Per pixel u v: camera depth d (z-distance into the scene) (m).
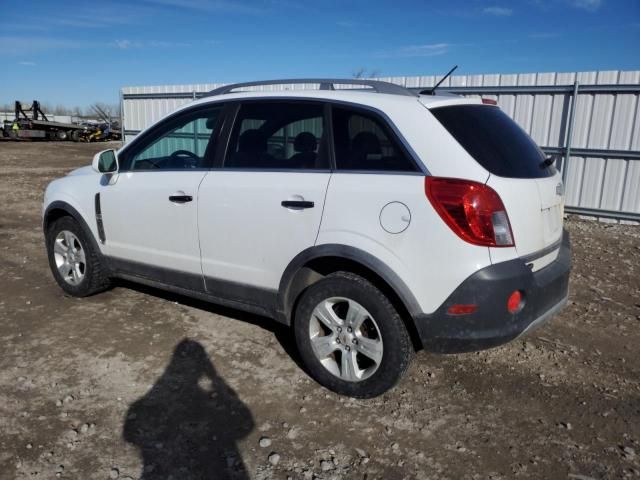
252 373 3.74
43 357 3.90
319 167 3.43
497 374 3.78
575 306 5.12
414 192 3.04
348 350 3.39
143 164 4.39
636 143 9.41
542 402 3.45
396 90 3.48
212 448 2.94
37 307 4.85
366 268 3.29
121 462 2.81
